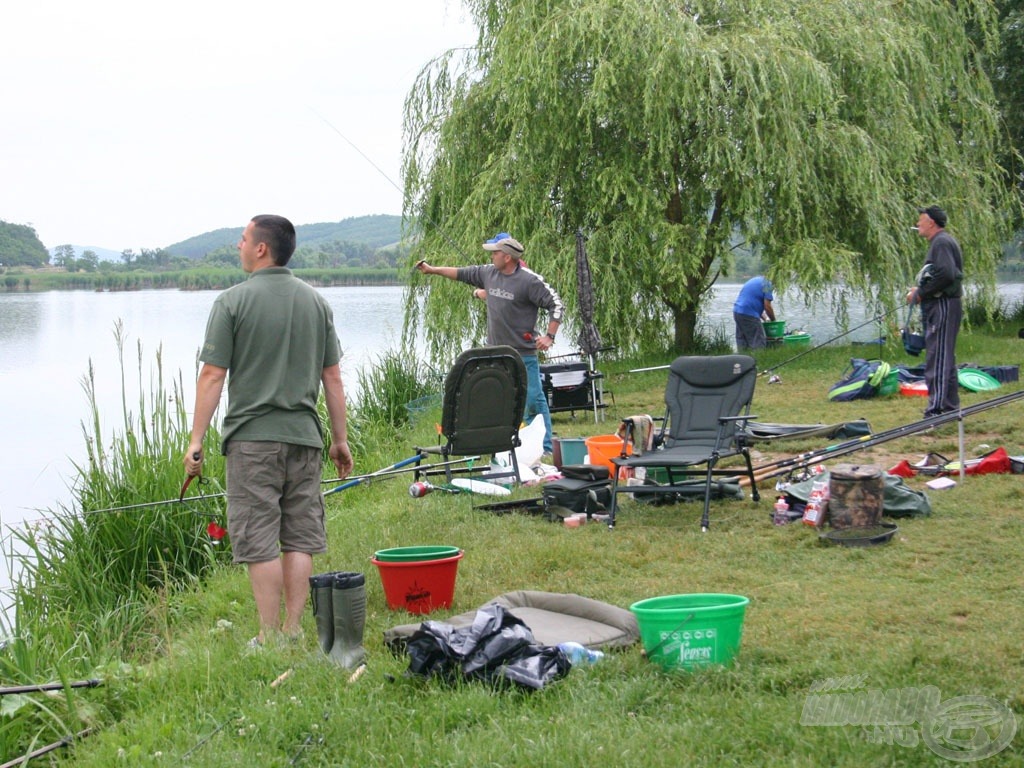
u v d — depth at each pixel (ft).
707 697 13.66
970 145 62.54
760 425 34.99
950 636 15.49
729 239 55.67
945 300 33.99
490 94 56.03
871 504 21.84
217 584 23.88
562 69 52.39
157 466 28.84
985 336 63.26
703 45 51.16
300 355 17.75
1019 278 86.53
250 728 13.57
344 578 15.88
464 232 55.26
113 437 29.91
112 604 24.75
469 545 22.91
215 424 33.47
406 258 58.90
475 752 12.37
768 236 54.65
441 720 13.53
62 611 23.82
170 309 130.93
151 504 25.63
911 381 42.39
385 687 14.71
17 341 86.79
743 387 26.58
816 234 54.34
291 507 18.04
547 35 51.90
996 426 33.55
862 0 57.16
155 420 30.32
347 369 54.49
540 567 20.97
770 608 17.43
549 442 33.14
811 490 23.93
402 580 18.49
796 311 64.44
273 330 17.52
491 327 33.30
